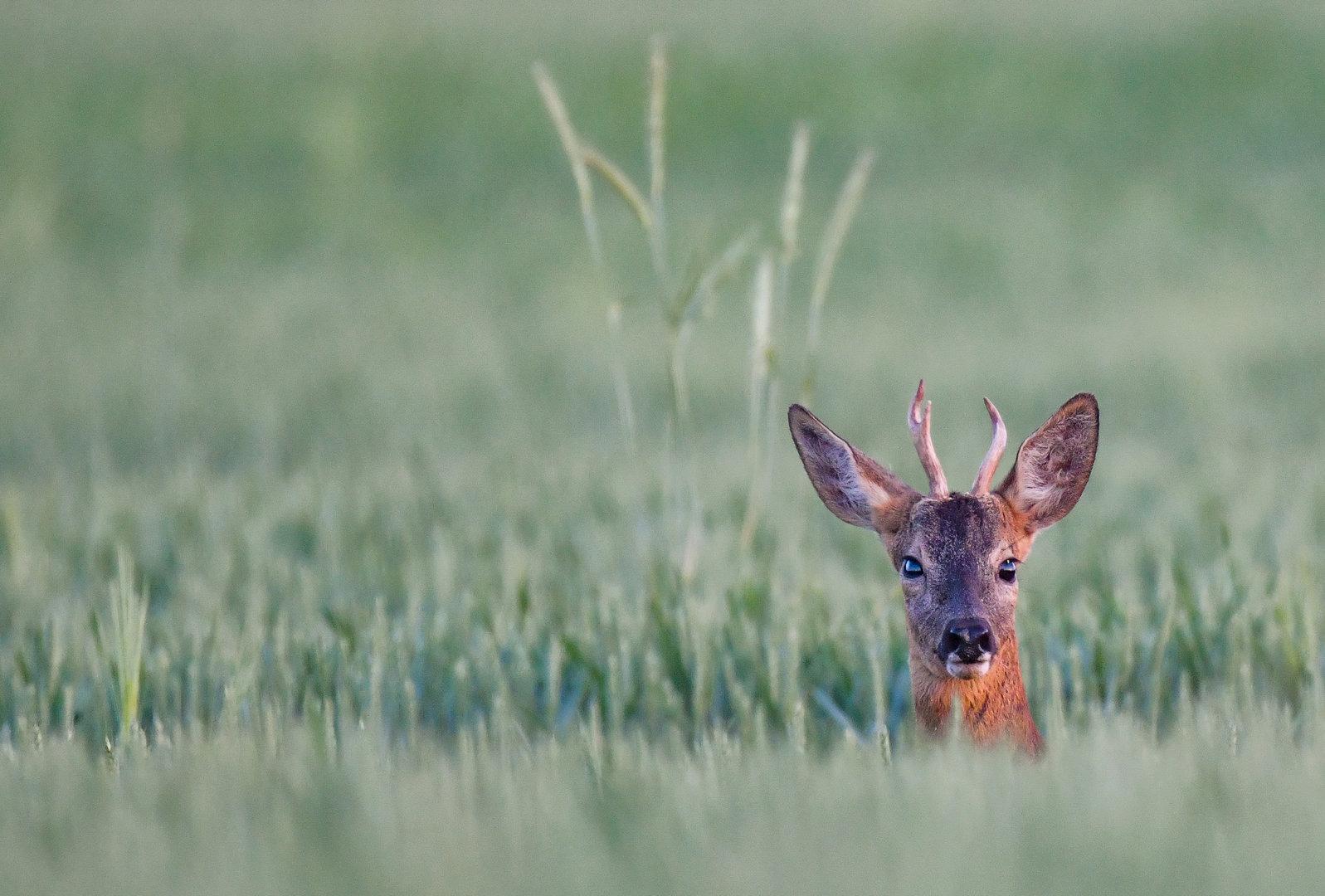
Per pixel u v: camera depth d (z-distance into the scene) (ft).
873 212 138.82
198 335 99.45
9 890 18.06
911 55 189.88
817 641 32.99
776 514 47.14
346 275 123.54
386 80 186.91
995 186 147.43
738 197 145.69
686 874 17.75
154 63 193.67
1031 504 28.86
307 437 69.21
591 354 91.04
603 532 43.86
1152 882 17.26
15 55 196.65
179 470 56.29
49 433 70.85
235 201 148.97
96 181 153.89
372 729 26.40
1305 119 164.35
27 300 112.27
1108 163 154.51
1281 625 32.55
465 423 72.38
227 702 27.61
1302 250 117.60
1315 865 17.52
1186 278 109.91
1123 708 30.73
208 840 19.26
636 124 172.76
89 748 29.55
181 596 38.86
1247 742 23.73
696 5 216.95
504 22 211.00
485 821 20.17
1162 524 43.50
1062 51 189.78
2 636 36.73
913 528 28.02
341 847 18.71
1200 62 182.60
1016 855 17.84
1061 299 104.94
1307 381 75.10
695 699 30.07
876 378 80.12
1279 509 45.42
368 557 41.14
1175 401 72.08
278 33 207.10
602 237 133.49
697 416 72.84
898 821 19.01
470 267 125.39
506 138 170.40
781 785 21.08
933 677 27.45
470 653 33.09
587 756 24.23
